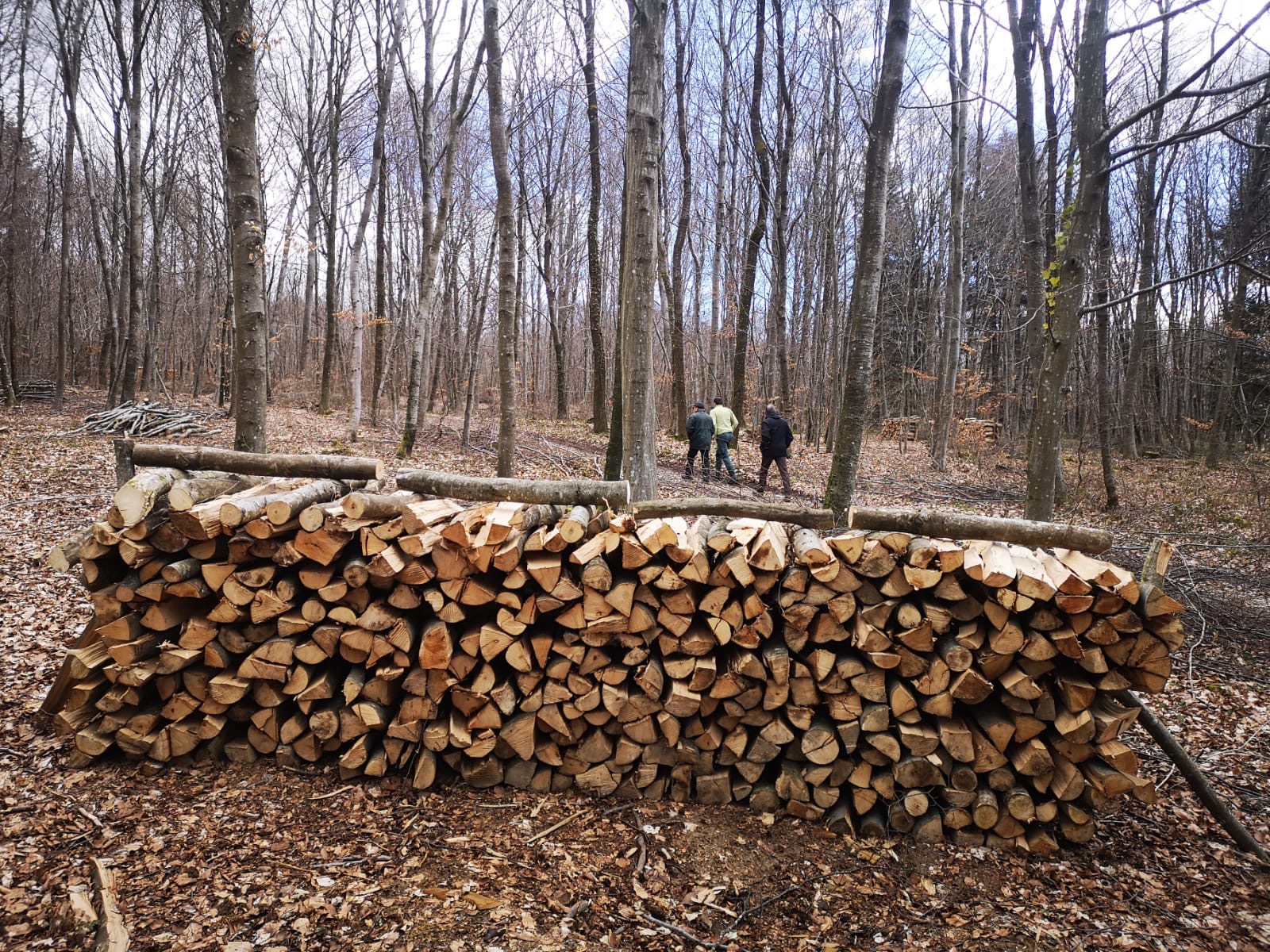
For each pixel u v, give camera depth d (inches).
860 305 239.9
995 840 122.2
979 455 738.8
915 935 102.1
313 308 1343.5
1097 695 123.3
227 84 212.4
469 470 466.9
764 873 113.0
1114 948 101.2
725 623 122.7
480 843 115.1
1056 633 116.9
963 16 667.4
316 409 871.7
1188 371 909.2
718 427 502.3
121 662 126.7
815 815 124.3
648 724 126.0
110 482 361.7
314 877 104.9
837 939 100.8
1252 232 675.4
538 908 101.8
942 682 119.6
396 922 97.0
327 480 146.2
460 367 1117.7
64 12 652.7
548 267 861.2
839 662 123.1
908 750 122.0
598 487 141.9
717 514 147.7
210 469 141.9
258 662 127.6
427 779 127.2
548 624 132.0
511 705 126.2
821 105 767.7
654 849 116.3
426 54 544.7
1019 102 443.2
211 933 92.7
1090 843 125.3
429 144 556.1
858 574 122.3
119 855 106.4
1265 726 175.9
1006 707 121.4
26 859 104.2
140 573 126.6
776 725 124.4
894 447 911.7
